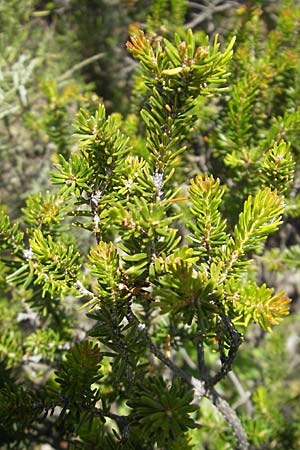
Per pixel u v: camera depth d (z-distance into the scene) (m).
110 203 0.25
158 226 0.22
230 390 0.68
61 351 0.39
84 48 0.75
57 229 0.32
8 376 0.35
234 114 0.36
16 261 0.30
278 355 0.59
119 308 0.24
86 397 0.26
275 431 0.44
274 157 0.27
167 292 0.22
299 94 0.41
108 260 0.23
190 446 0.25
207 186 0.24
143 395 0.24
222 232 0.24
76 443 0.28
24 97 0.65
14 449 0.36
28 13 0.70
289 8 0.44
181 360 0.73
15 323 0.45
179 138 0.24
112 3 0.71
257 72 0.40
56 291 0.27
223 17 0.63
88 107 0.46
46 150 0.68
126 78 0.71
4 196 0.68
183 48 0.22
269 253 0.46
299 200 0.39
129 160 0.25
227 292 0.23
